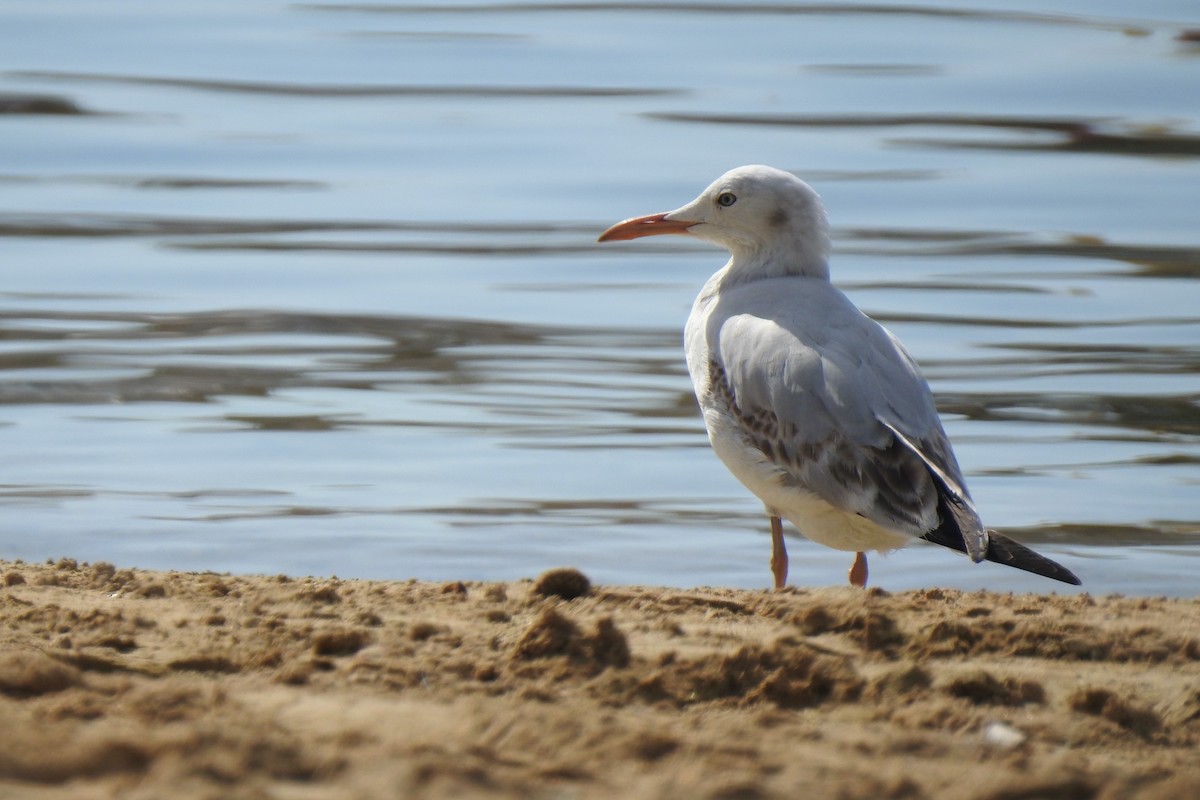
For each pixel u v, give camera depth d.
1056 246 24.70
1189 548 13.79
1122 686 7.92
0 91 33.47
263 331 20.61
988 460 16.14
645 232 12.27
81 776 6.13
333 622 8.77
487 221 26.17
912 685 7.82
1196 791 6.45
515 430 16.88
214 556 13.21
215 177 28.80
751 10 39.75
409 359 19.48
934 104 32.81
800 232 12.00
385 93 33.97
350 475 15.41
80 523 13.89
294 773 6.23
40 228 25.55
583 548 13.64
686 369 19.14
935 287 22.48
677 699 7.64
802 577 13.07
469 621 8.87
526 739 6.80
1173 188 27.75
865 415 10.26
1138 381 18.55
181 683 7.59
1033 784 6.42
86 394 17.95
